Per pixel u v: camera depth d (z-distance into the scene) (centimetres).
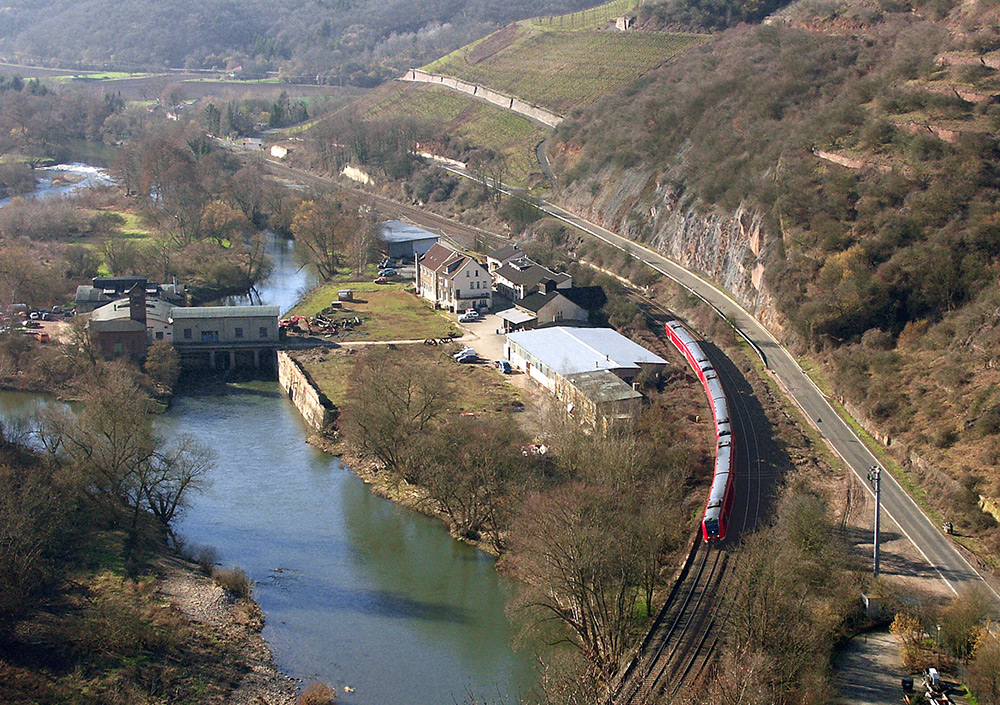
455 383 15588
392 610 10081
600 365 14800
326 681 8894
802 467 12319
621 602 8788
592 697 7956
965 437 12156
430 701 8631
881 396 13712
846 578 9562
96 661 8575
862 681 8381
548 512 9494
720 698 7400
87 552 10312
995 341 13300
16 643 8631
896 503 11531
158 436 12144
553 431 12519
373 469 13288
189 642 9138
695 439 12719
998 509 10750
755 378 15338
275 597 10262
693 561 10012
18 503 9888
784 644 8081
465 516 11612
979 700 7988
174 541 11250
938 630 8788
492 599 10275
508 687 8819
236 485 12900
